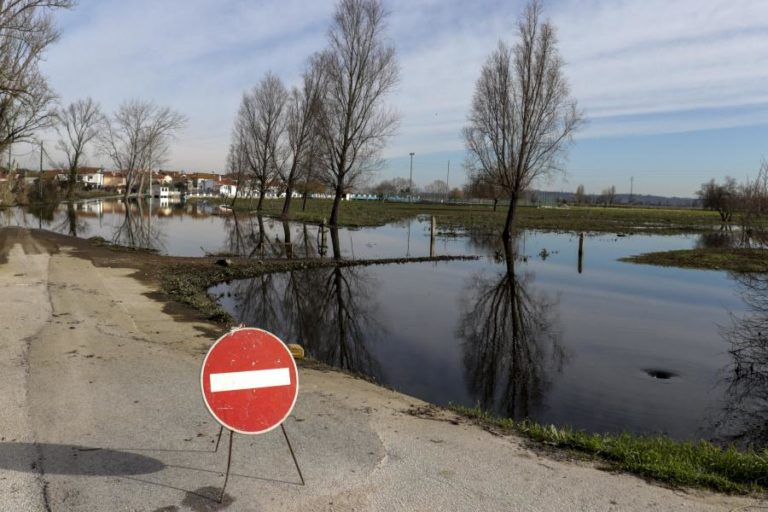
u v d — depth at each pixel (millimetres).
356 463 4340
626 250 29297
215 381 3621
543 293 15992
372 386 6848
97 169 129750
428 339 10633
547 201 123000
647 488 4070
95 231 31766
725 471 4391
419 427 5250
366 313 12750
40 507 3516
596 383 8258
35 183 69688
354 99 35750
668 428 6594
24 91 19484
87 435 4645
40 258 16375
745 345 10391
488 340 10664
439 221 49812
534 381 8297
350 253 23984
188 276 15031
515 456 4617
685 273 20703
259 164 55594
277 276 17234
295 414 5422
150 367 6629
